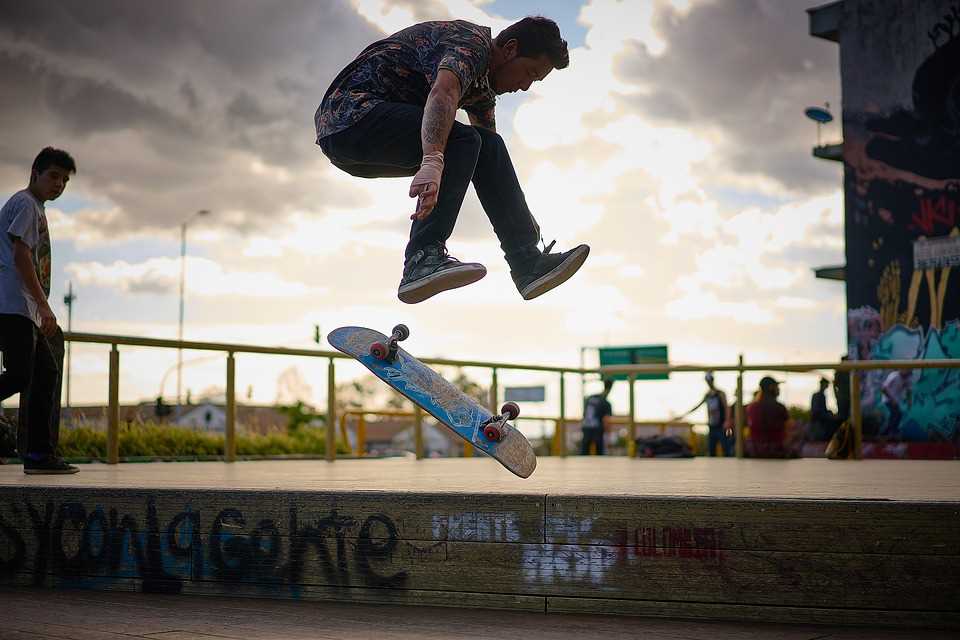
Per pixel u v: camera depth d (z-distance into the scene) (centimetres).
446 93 284
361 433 1479
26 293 479
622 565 256
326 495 283
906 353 1855
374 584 276
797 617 243
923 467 659
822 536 242
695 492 291
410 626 245
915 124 1891
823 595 242
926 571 235
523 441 298
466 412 298
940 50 1872
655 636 231
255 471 538
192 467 632
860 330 1923
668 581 253
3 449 723
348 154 302
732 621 247
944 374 1808
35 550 313
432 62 294
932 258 1845
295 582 284
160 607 274
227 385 729
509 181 320
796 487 336
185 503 297
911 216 1880
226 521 292
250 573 288
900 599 236
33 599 288
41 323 478
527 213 323
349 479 404
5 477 433
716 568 249
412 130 293
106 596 293
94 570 305
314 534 283
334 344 314
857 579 239
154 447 1038
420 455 853
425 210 276
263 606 274
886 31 1938
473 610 266
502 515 267
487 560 267
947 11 1869
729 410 1353
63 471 491
